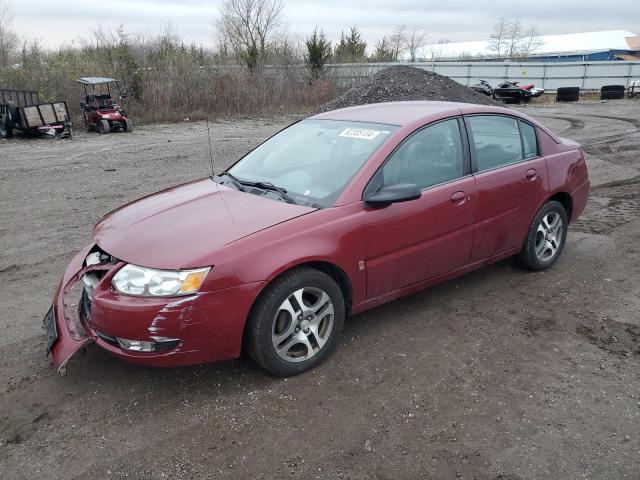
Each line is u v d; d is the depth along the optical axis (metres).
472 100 19.00
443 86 19.25
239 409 3.02
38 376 3.36
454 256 4.05
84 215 7.36
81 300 3.43
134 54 26.42
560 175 4.78
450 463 2.59
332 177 3.67
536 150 4.69
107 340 3.06
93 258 3.43
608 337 3.75
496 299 4.36
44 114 17.42
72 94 22.98
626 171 9.76
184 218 3.39
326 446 2.72
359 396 3.12
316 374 3.35
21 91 18.94
